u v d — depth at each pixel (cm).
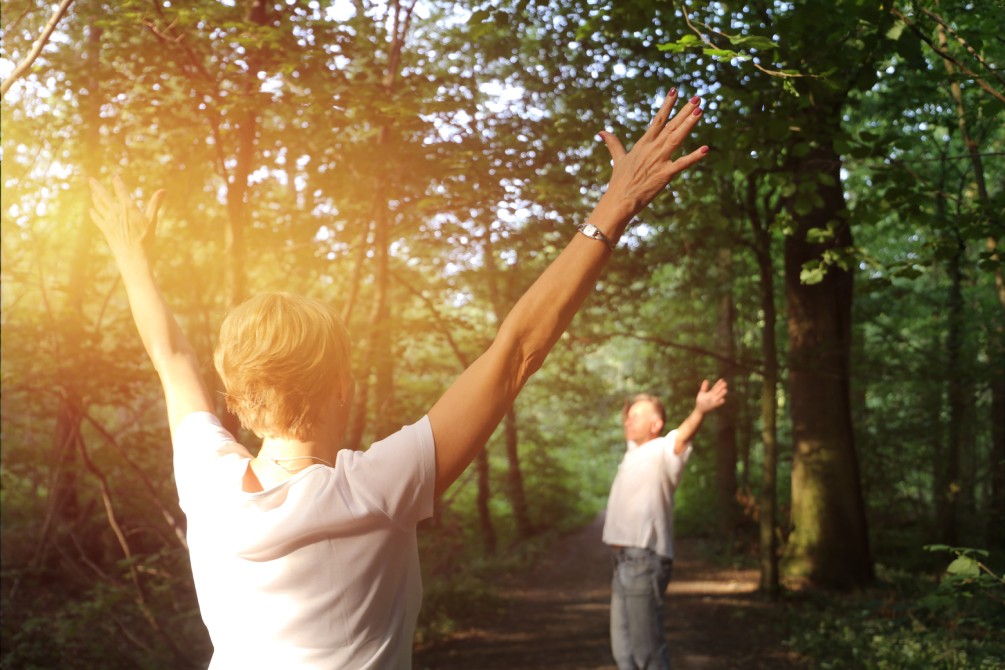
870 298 1553
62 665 674
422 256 1083
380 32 678
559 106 858
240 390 124
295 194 839
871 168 608
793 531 1187
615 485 513
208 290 848
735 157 614
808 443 1170
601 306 1142
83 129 704
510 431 1962
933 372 1212
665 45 457
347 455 119
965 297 1427
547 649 854
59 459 905
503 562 1474
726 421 1630
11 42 630
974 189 968
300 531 115
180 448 134
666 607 1064
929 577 1230
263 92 575
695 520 2064
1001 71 560
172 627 778
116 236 154
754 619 952
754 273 1636
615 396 1886
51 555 988
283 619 116
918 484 1819
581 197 840
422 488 117
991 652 638
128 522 919
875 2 487
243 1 583
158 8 522
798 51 560
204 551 123
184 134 732
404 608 121
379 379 970
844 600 1047
